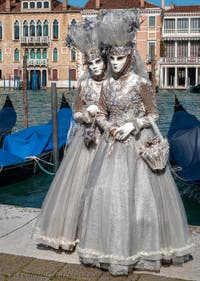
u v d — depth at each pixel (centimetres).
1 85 6328
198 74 5775
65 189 332
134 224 299
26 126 1980
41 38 6119
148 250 303
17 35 6238
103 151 314
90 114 326
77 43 327
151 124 312
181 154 1016
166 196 311
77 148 335
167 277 301
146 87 312
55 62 6141
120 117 313
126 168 302
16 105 3700
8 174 1141
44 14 6081
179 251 309
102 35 308
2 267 316
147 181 304
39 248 346
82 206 319
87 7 5866
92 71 330
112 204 297
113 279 298
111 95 315
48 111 3139
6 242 359
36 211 436
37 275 305
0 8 6334
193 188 953
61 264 320
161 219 305
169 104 3666
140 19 315
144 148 306
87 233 306
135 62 316
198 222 900
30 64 6172
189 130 1084
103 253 301
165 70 5844
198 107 3481
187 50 5897
